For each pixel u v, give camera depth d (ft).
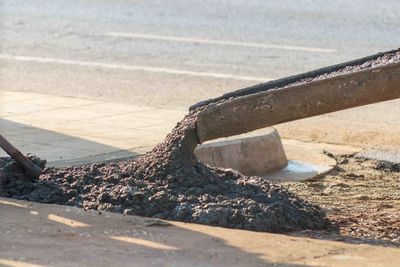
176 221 43.98
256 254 38.55
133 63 95.50
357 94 45.47
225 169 50.72
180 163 47.78
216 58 95.61
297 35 104.12
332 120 72.90
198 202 45.50
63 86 86.79
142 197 45.52
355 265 37.40
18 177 49.01
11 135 64.03
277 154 59.36
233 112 46.80
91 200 46.52
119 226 42.27
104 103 76.69
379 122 72.23
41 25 115.96
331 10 116.78
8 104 76.13
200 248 39.22
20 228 41.65
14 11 125.18
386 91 45.21
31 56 100.48
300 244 40.37
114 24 115.03
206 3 125.39
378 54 52.80
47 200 47.09
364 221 48.08
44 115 71.41
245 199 45.80
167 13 120.47
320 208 49.03
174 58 96.63
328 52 95.76
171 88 84.58
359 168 60.85
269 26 109.50
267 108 46.29
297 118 46.50
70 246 39.19
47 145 61.05
